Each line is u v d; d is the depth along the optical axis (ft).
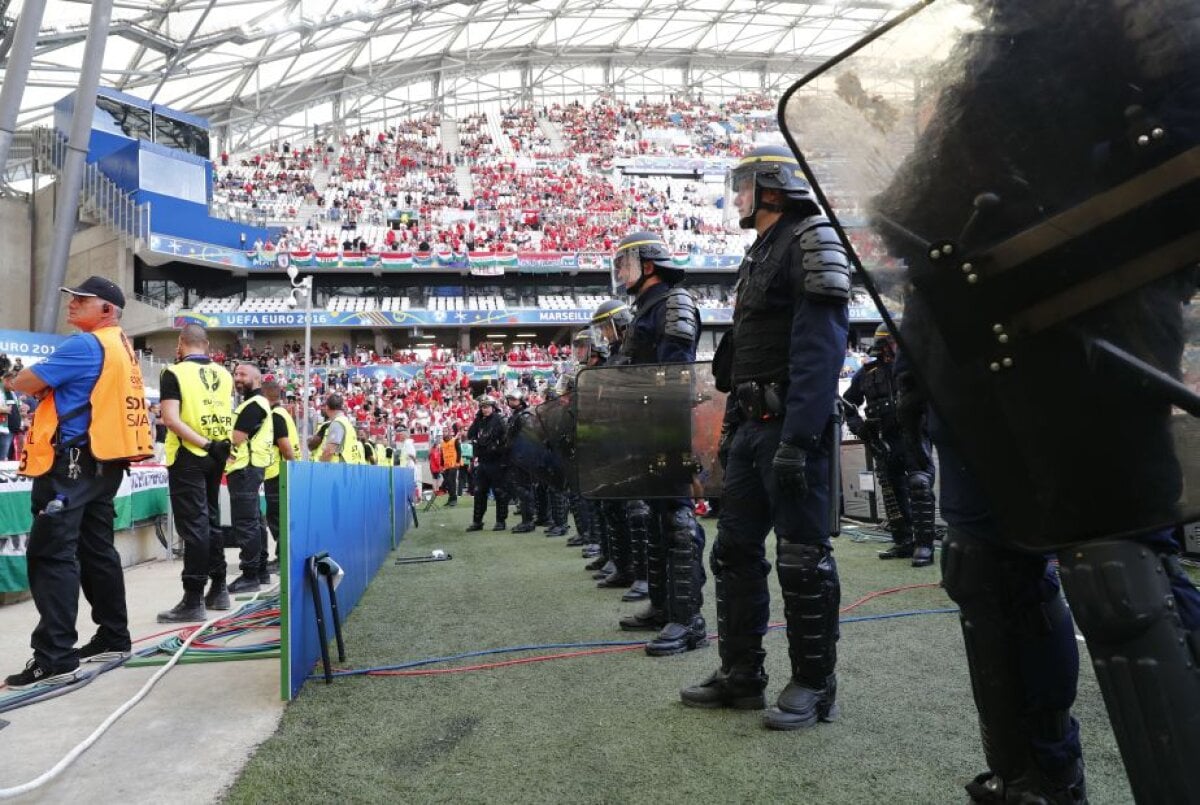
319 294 99.91
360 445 31.50
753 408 7.14
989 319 3.11
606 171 139.23
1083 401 2.96
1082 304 2.93
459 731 7.07
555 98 164.86
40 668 9.23
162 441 34.65
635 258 11.17
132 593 16.71
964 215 3.14
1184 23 2.65
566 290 106.63
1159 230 2.76
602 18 136.77
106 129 82.64
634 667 9.16
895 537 17.87
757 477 7.40
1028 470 3.11
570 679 8.71
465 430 74.28
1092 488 2.97
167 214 85.76
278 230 97.35
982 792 4.95
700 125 158.10
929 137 3.21
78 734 7.39
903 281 3.33
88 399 9.88
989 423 3.17
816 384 6.47
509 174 134.62
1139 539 2.95
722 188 137.28
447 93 156.56
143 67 85.81
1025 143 2.99
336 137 141.79
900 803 5.21
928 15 3.18
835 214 3.47
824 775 5.74
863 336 91.04
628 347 11.32
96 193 85.40
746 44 154.71
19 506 15.42
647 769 5.99
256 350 94.79
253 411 16.98
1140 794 2.92
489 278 105.29
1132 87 2.76
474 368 92.63
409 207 117.50
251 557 16.66
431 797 5.58
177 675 9.59
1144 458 2.88
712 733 6.77
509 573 18.26
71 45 71.92
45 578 9.37
